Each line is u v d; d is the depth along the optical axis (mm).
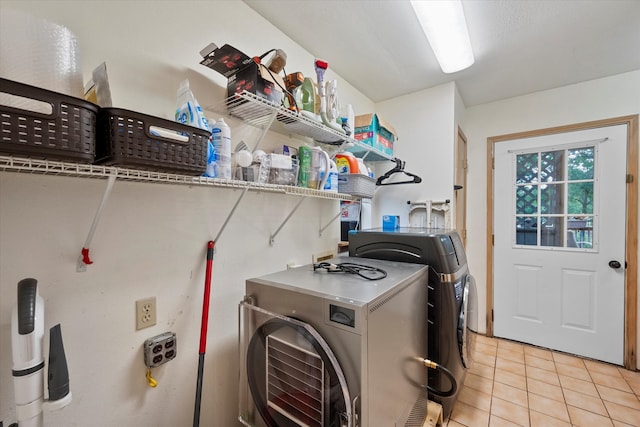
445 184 2293
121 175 744
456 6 1346
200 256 1187
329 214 1979
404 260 1580
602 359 2303
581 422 1618
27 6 762
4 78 513
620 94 2221
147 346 1002
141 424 999
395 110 2543
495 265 2789
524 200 2664
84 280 871
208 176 943
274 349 995
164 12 1064
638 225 2180
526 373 2137
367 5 1420
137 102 982
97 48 889
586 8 1465
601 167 2314
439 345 1475
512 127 2693
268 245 1505
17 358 561
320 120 1434
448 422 1611
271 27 1538
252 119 1351
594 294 2348
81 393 864
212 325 1230
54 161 591
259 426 1038
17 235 758
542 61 2010
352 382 811
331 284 1011
